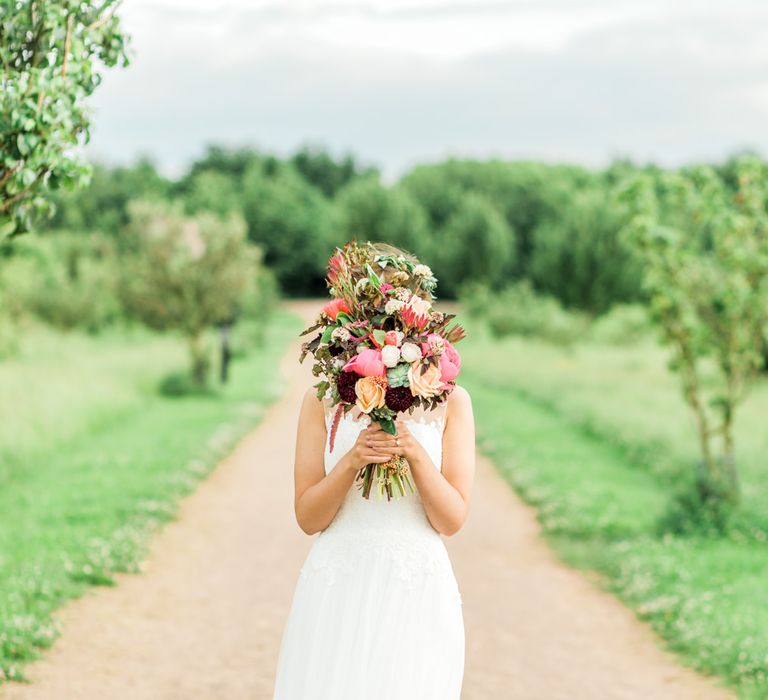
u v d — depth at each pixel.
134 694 5.02
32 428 12.60
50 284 31.83
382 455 2.67
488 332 37.09
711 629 6.06
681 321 9.52
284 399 20.58
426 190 85.94
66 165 4.43
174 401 18.42
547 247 37.69
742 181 9.66
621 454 13.30
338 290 2.82
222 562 7.95
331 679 2.74
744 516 9.12
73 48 4.37
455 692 2.87
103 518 8.80
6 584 6.49
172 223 20.02
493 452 13.66
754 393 18.52
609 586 7.45
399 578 2.77
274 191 80.75
